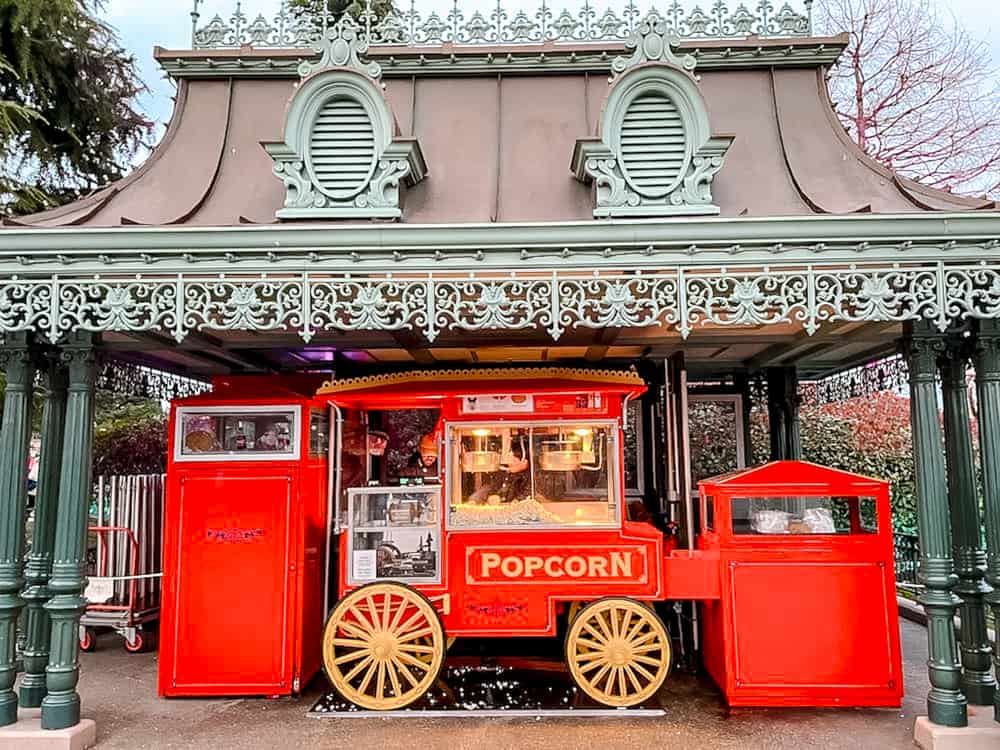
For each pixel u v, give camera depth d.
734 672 4.54
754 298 3.66
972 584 4.48
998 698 3.96
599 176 4.09
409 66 5.24
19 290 3.70
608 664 4.57
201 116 5.16
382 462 6.23
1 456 4.11
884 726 4.30
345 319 3.87
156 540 6.49
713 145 4.08
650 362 6.47
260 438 5.08
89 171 10.42
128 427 10.98
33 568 4.47
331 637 4.66
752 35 5.27
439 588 4.69
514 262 3.72
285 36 5.39
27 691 4.37
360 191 4.12
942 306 3.62
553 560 4.68
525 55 5.22
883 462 11.00
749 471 4.74
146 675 5.52
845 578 4.58
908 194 4.22
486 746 4.05
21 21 8.86
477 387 4.82
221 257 3.74
